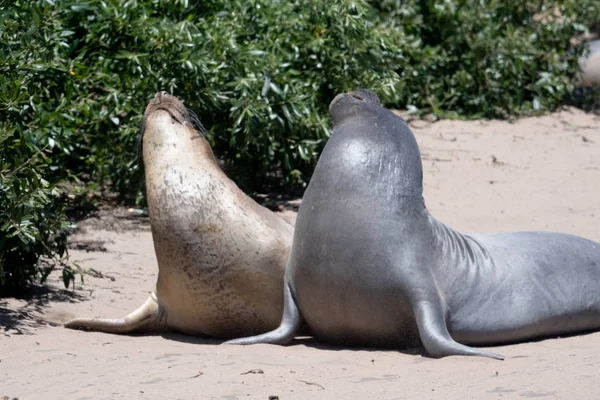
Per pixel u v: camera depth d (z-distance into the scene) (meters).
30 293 24.27
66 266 24.03
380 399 15.18
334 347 19.56
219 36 35.12
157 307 21.30
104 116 34.38
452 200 35.38
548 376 16.09
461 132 45.59
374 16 43.62
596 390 14.97
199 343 20.56
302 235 19.28
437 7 49.59
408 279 18.47
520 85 49.75
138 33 34.44
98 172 35.12
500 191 36.50
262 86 35.00
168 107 21.42
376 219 18.62
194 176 20.56
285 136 36.19
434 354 18.06
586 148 43.31
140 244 30.25
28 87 25.73
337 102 20.19
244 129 34.47
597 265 21.11
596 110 50.97
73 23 35.34
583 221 32.03
